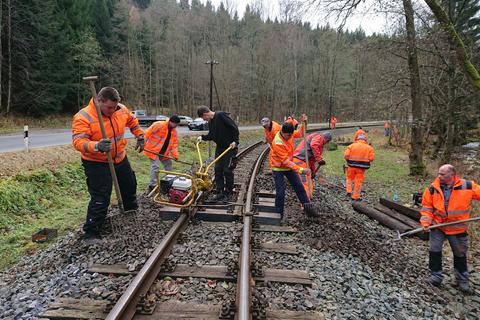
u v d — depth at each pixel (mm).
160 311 3195
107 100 4418
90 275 3904
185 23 53094
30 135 17625
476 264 5793
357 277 4312
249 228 5125
